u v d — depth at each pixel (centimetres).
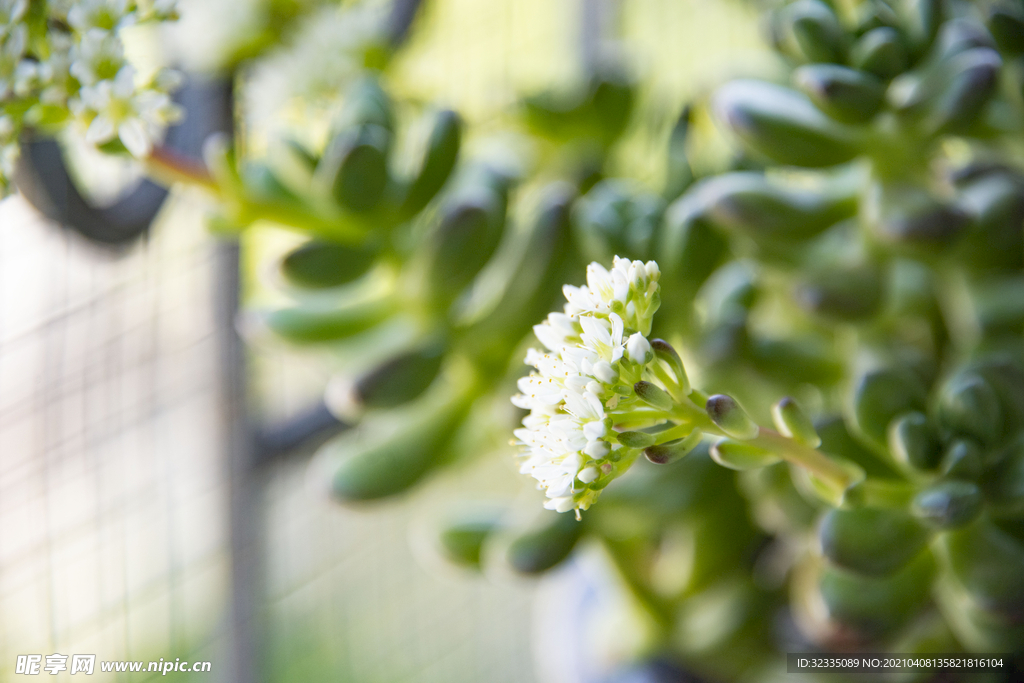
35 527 51
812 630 49
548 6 73
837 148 47
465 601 79
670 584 52
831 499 41
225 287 54
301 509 67
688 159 52
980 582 45
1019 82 48
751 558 52
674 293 49
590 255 49
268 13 54
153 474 54
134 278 53
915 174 48
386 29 56
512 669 80
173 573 54
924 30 46
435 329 50
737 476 51
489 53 69
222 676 55
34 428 50
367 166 48
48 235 50
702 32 76
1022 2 48
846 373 50
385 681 73
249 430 55
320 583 69
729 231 48
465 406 51
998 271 49
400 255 50
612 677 53
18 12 43
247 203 49
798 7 47
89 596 52
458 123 49
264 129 54
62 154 49
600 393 38
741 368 49
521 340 50
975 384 45
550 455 39
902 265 51
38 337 50
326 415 57
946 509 43
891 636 47
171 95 53
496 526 52
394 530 74
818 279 48
